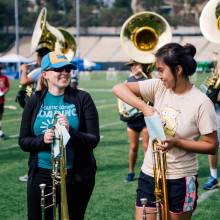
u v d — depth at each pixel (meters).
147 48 6.86
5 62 49.94
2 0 78.75
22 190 6.69
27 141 3.70
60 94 3.78
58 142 3.51
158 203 3.39
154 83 3.55
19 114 16.53
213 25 5.61
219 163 8.30
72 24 83.25
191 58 3.32
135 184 6.95
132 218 5.49
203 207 5.88
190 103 3.37
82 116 3.76
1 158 8.89
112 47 73.69
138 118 6.84
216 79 6.08
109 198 6.26
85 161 3.79
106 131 12.26
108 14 80.56
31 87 5.96
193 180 3.46
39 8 87.06
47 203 3.79
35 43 6.52
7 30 79.25
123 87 3.57
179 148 3.33
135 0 82.81
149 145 3.61
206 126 3.33
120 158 8.75
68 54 7.61
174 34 74.88
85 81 43.25
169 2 82.62
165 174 3.33
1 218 5.52
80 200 3.84
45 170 3.74
